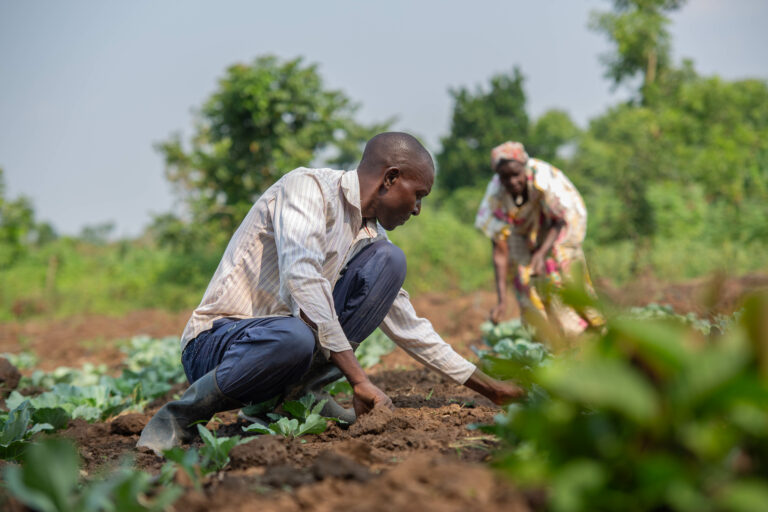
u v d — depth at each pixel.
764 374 1.27
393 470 1.80
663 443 1.37
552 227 5.02
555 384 1.35
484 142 32.34
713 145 24.84
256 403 2.89
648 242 16.94
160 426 2.72
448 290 15.05
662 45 28.31
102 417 3.83
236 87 13.62
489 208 5.14
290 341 2.61
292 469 2.02
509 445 1.91
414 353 3.03
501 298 5.16
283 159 13.76
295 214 2.72
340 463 1.94
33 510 1.75
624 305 1.41
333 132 14.50
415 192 2.86
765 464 1.35
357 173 2.89
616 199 18.64
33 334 10.61
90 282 17.08
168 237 15.56
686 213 18.53
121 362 7.28
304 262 2.64
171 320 11.32
